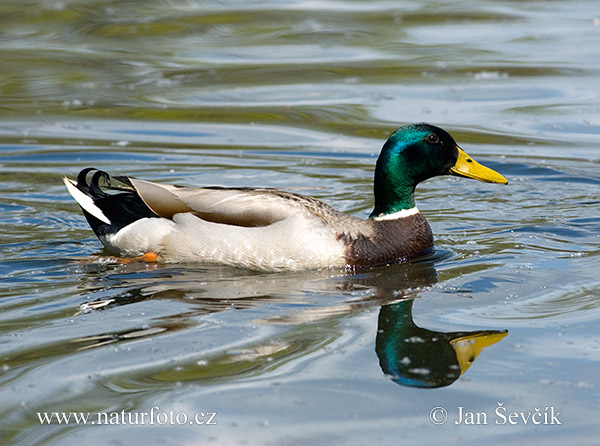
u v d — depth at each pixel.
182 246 11.61
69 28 24.59
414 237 11.84
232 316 9.56
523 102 19.23
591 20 25.98
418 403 7.62
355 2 28.00
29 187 14.92
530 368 8.22
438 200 14.69
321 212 11.62
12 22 24.81
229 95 19.94
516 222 13.33
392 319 9.46
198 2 27.45
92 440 7.09
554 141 17.12
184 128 18.12
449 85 20.38
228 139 17.55
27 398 7.69
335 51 23.11
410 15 26.41
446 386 7.91
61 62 21.94
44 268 11.33
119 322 9.38
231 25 25.28
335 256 11.34
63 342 8.84
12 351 8.62
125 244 11.87
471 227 13.17
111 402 7.61
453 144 11.96
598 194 14.67
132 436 7.12
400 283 10.74
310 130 17.97
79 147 16.91
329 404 7.57
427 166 11.85
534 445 6.99
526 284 10.53
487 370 8.21
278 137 17.67
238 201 11.62
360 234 11.58
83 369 8.22
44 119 18.48
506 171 15.88
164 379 8.02
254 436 7.09
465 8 27.17
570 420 7.32
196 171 15.82
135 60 22.20
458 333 9.05
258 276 11.11
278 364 8.32
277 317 9.53
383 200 11.97
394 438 7.07
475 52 22.92
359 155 16.62
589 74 20.95
